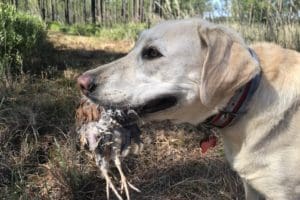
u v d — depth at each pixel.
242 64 0.54
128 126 0.66
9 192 0.75
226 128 0.61
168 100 0.59
